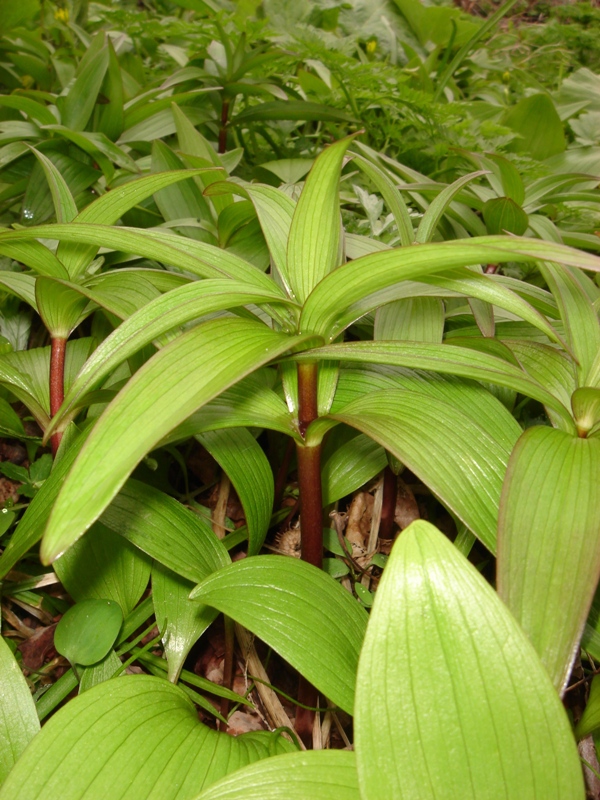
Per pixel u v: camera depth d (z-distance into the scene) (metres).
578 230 0.50
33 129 0.47
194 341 0.19
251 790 0.17
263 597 0.21
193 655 0.32
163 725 0.20
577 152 0.60
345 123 0.60
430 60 0.77
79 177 0.44
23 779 0.18
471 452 0.21
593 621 0.22
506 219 0.40
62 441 0.28
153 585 0.27
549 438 0.21
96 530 0.28
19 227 0.29
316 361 0.24
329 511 0.35
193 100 0.56
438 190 0.40
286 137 0.60
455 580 0.16
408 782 0.15
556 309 0.30
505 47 1.02
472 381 0.27
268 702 0.29
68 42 0.69
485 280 0.23
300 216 0.23
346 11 0.86
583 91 0.80
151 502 0.26
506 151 0.54
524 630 0.17
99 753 0.19
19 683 0.22
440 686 0.15
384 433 0.21
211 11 0.58
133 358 0.30
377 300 0.25
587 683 0.29
